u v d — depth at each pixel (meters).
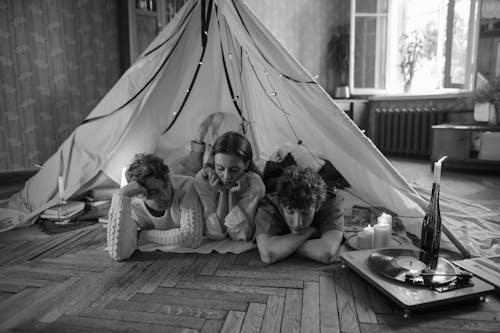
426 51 4.47
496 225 1.91
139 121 2.24
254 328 1.04
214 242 1.66
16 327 1.06
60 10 3.39
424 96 4.27
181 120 2.75
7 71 3.19
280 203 1.43
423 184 2.95
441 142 3.59
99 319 1.09
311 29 4.93
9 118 3.24
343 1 4.95
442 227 1.58
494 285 1.20
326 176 2.32
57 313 1.13
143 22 3.75
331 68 5.05
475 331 1.02
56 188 2.15
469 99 3.83
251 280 1.33
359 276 1.34
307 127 2.32
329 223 1.55
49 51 3.38
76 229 1.91
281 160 2.15
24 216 2.07
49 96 3.42
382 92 4.75
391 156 4.61
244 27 1.76
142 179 1.44
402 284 1.16
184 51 2.29
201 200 1.61
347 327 1.04
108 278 1.35
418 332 1.01
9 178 3.24
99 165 2.13
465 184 2.96
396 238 1.64
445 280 1.14
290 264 1.46
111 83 3.79
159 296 1.22
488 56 3.66
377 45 4.65
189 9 2.03
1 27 3.12
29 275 1.39
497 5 3.53
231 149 1.47
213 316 1.10
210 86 2.65
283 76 1.79
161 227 1.61
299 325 1.05
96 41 3.64
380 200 2.00
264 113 2.62
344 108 4.70
